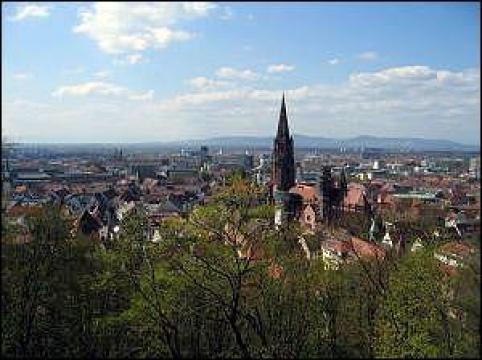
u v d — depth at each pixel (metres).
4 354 36.59
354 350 42.88
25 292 37.25
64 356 40.59
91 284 39.47
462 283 30.56
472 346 30.53
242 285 38.97
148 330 38.75
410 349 38.06
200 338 42.00
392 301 40.94
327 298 44.34
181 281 38.47
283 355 40.81
